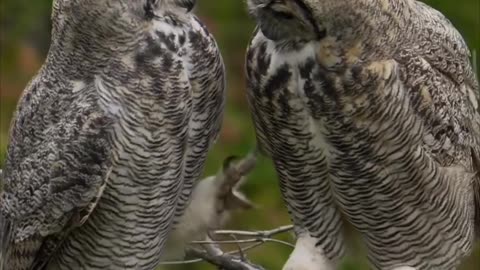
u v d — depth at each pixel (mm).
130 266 11312
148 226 11148
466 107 11359
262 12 10453
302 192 11141
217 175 11453
